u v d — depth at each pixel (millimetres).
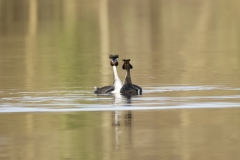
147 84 23359
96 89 21688
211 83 23328
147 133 16344
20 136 16172
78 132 16484
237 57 32219
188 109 18828
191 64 29719
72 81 24531
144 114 18297
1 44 41062
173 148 15086
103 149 14984
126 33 47000
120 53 35656
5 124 17391
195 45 38969
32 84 23703
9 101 20328
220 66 28719
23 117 18188
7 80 24891
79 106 19453
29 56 34219
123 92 21141
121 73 26844
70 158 14367
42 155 14617
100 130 16656
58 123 17422
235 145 15227
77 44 40781
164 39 42875
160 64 29953
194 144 15367
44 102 20078
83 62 31203
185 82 23703
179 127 16891
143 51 36469
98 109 19000
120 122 17438
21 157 14477
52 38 44062
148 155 14562
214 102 19703
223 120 17516
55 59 32625
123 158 14367
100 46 39625
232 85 22797
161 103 19703
